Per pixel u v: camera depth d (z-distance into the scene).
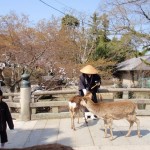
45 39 18.28
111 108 7.80
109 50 27.41
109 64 25.19
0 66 17.72
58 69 18.62
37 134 8.85
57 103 10.91
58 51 18.61
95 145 7.52
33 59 18.11
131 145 7.43
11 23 18.88
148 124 9.76
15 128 9.70
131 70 31.83
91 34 29.34
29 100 10.81
